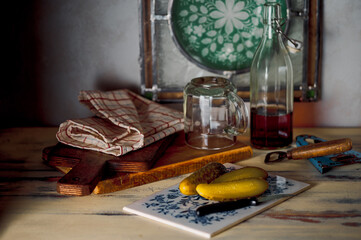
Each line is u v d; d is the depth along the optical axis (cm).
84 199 107
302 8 137
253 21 138
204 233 94
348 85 142
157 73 141
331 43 139
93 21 140
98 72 144
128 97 136
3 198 108
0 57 142
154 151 117
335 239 93
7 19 140
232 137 129
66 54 142
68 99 146
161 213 100
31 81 144
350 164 119
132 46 142
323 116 144
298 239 93
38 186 112
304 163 121
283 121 127
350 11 138
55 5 139
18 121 147
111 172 112
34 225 99
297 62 140
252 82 130
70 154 117
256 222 98
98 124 124
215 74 142
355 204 103
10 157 127
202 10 138
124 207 103
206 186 102
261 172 109
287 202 104
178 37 139
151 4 137
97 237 95
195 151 123
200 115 129
